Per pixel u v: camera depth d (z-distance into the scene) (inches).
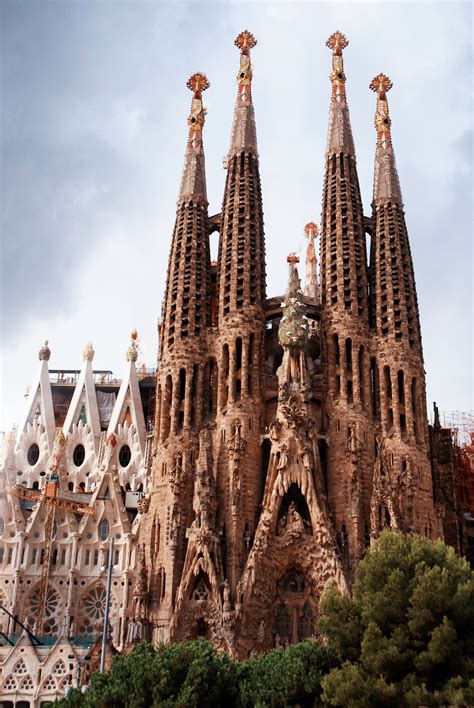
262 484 3255.4
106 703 1777.8
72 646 2925.7
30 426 4237.2
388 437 3255.4
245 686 1924.2
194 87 4040.4
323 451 3321.9
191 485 3206.2
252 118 3887.8
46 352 4488.2
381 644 1910.7
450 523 3521.2
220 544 3029.0
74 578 3624.5
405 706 1827.0
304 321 3363.7
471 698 1737.2
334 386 3356.3
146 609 3009.4
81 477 4101.9
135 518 3789.4
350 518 3085.6
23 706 2869.1
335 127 3850.9
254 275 3528.5
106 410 4559.5
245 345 3373.5
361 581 2143.2
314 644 2075.5
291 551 2984.7
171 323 3516.2
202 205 3757.4
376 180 3762.3
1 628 3533.5
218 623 2832.2
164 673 1807.3
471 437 4313.5
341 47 4084.6
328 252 3590.1
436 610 1926.7
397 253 3555.6
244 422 3248.0
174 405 3339.1
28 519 3757.4
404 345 3380.9
